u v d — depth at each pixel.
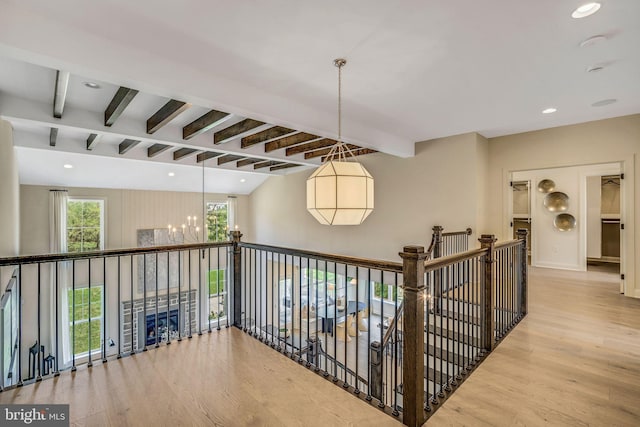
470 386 2.23
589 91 3.32
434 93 3.36
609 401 2.04
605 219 6.80
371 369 3.04
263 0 1.90
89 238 7.15
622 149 4.28
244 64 2.71
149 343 7.66
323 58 2.61
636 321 3.42
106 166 6.51
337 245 7.04
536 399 2.07
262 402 2.05
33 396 2.11
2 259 2.18
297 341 7.32
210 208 9.02
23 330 6.25
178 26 2.17
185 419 1.89
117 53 2.37
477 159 4.95
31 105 3.34
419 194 5.52
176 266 8.23
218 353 2.75
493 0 1.90
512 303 3.39
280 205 8.65
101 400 2.07
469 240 4.91
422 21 2.11
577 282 5.16
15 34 1.97
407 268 1.86
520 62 2.68
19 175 6.07
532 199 6.63
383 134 4.82
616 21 2.11
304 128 3.79
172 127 4.52
